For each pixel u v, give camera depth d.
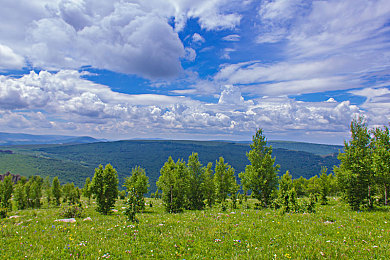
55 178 66.81
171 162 35.06
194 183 36.66
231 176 39.22
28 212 28.05
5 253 9.64
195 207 36.00
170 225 14.92
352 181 24.30
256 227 14.06
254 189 31.16
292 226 14.14
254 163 31.86
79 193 71.00
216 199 40.19
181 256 9.73
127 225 14.89
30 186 62.00
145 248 10.62
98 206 28.39
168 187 31.14
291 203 21.94
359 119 27.41
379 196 28.47
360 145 26.44
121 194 68.62
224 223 15.27
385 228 13.26
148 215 22.09
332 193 55.34
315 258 9.05
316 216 17.67
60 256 9.59
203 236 12.30
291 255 9.39
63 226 14.50
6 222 18.28
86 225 15.39
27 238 11.92
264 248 10.35
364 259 8.84
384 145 23.61
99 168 28.62
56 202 66.50
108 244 11.01
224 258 9.45
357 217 17.00
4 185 53.47
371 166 23.84
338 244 10.46
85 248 10.40
